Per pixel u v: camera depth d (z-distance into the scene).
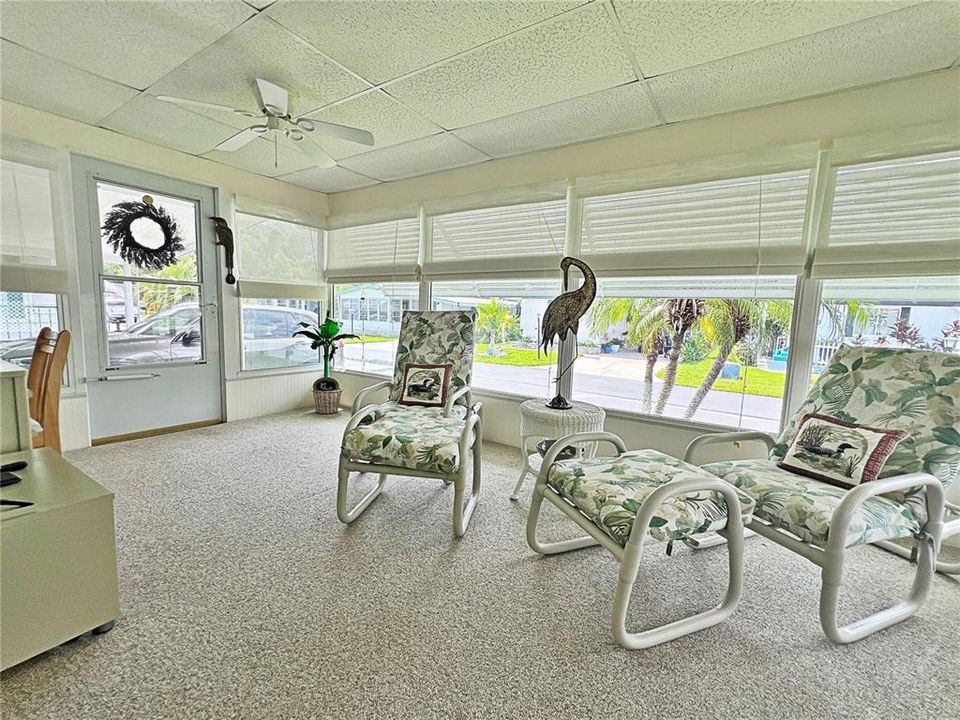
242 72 2.17
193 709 1.12
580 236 3.01
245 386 3.99
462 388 2.64
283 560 1.79
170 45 1.95
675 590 1.66
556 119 2.60
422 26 1.78
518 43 1.88
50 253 2.78
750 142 2.41
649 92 2.26
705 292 2.65
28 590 1.20
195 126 2.88
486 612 1.51
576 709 1.15
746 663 1.31
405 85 2.25
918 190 2.03
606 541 1.40
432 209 3.72
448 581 1.68
